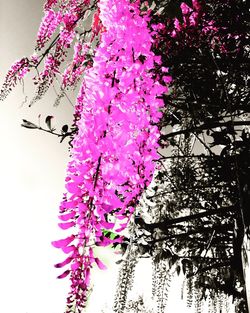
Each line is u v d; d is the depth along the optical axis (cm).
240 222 166
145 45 118
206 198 233
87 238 93
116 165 99
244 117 192
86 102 104
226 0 158
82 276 90
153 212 229
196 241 242
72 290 88
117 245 170
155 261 227
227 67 163
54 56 237
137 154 106
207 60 164
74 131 176
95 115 100
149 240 205
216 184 204
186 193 233
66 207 97
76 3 234
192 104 186
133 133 109
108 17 118
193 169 237
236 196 176
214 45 163
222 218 228
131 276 191
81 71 231
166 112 210
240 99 177
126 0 119
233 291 229
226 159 183
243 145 162
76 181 96
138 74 113
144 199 155
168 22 165
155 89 117
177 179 237
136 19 119
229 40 161
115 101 106
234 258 184
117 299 196
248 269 128
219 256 240
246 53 163
